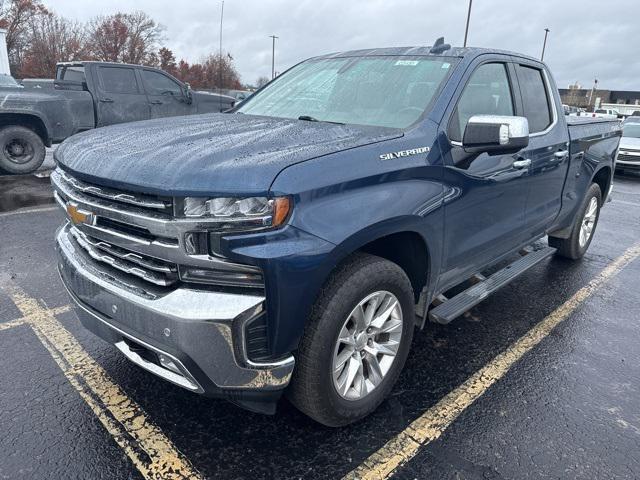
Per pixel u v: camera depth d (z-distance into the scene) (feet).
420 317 10.18
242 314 6.87
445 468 8.11
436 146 9.30
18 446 8.26
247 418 9.09
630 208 29.14
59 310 12.92
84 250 8.78
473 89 10.82
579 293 15.43
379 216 7.89
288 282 6.98
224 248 6.79
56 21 154.81
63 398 9.49
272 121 10.27
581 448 8.66
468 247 10.66
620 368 11.28
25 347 11.16
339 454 8.31
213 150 7.52
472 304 11.43
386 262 8.45
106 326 8.11
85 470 7.85
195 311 6.84
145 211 7.24
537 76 13.82
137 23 167.73
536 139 12.93
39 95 30.45
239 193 6.71
